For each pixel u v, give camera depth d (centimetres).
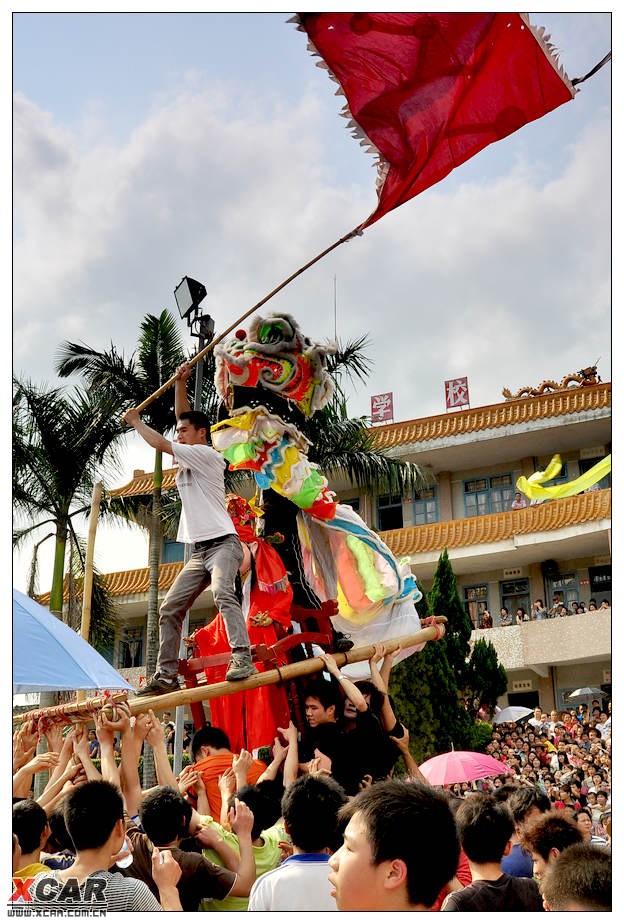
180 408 631
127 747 517
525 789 527
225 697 636
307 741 589
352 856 276
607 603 2338
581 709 2166
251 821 438
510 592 2627
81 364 1582
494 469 2741
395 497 2827
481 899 388
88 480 1659
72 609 1708
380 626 683
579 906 309
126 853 417
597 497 2408
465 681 2064
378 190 559
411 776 586
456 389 2800
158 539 1719
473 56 542
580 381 2620
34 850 429
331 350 639
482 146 552
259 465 626
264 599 624
